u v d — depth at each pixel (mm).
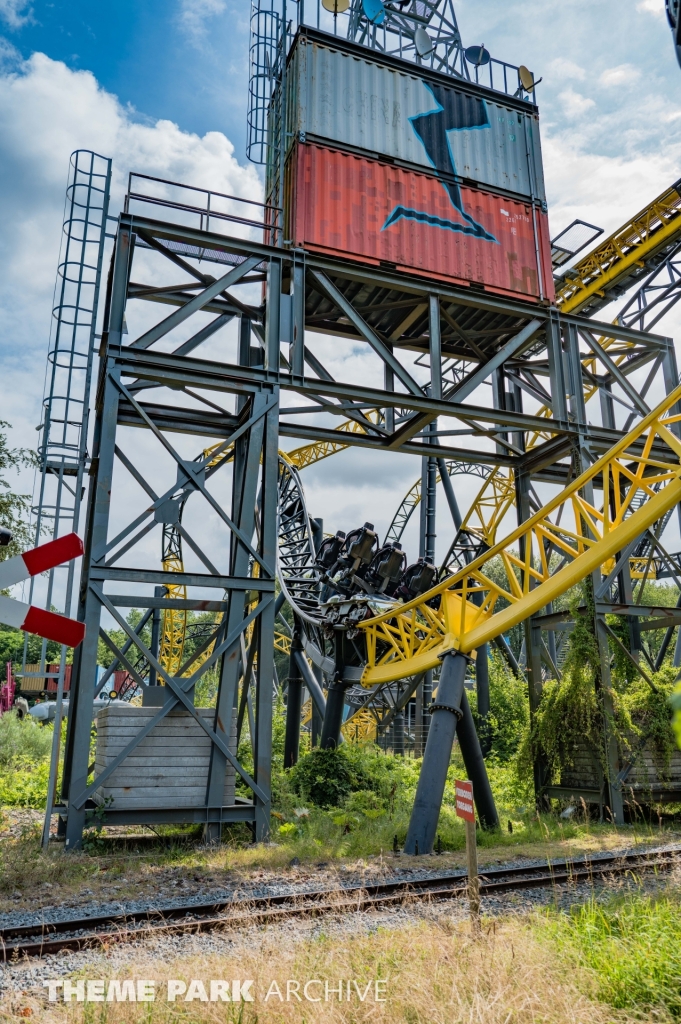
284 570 28125
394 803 18203
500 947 6543
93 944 7906
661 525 26469
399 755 27609
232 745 15008
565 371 20234
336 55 19016
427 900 10008
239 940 8008
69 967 7230
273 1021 5395
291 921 8734
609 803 17359
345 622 22234
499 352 19422
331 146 18391
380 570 24453
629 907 7887
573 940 6898
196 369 15922
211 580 15086
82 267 16047
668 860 11812
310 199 17891
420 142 19500
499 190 20312
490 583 16297
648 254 27328
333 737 23016
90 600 14359
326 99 18609
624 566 20047
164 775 14391
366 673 21328
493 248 19844
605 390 22578
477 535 29438
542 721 19031
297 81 18453
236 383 16328
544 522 15656
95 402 16906
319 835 14805
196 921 8672
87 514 16328
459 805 7797
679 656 20016
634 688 18406
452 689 15938
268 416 16391
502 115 20984
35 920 8852
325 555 25625
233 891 10398
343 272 17891
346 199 18281
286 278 18078
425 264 18828
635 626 20391
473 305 19375
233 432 17812
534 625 20250
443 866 12516
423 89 19953
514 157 20844
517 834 15719
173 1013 5570
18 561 7645
